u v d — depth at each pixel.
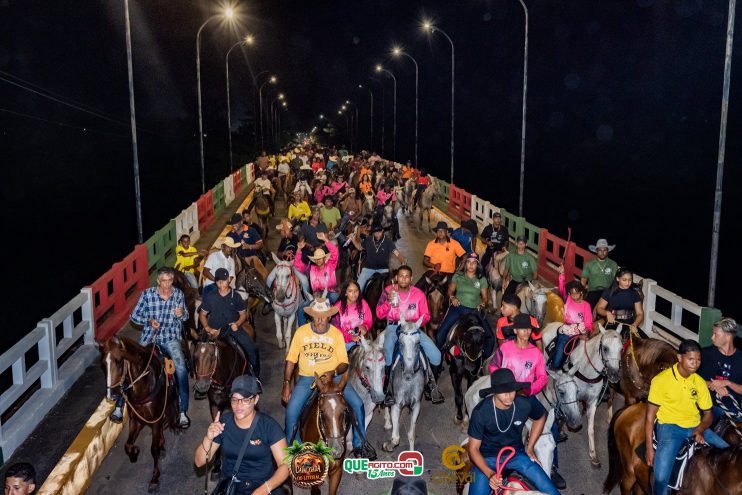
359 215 25.73
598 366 9.95
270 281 14.77
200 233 28.56
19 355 10.04
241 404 6.07
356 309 10.40
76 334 12.75
